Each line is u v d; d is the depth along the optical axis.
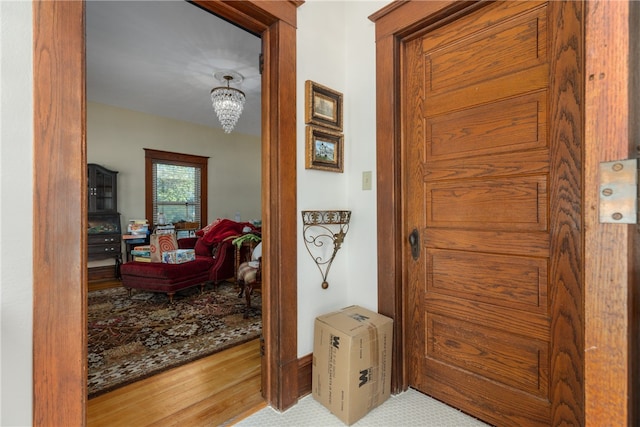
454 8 1.44
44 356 0.90
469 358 1.49
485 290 1.43
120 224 4.73
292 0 1.58
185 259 3.74
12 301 0.85
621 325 0.58
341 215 1.80
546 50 1.23
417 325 1.69
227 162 6.25
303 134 1.67
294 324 1.61
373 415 1.49
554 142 1.20
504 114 1.35
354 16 1.85
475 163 1.45
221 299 3.48
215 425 1.44
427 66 1.62
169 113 5.17
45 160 0.91
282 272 1.56
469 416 1.48
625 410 0.58
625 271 0.57
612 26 0.58
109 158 4.76
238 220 6.20
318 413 1.52
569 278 1.17
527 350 1.30
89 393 1.69
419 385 1.68
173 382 1.80
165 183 5.46
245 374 1.89
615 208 0.58
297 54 1.63
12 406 0.84
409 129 1.69
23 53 0.87
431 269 1.63
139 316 2.93
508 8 1.33
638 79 0.56
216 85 3.98
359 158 1.84
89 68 3.47
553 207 1.21
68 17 0.95
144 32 2.77
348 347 1.42
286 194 1.58
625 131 0.56
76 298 0.96
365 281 1.81
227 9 1.43
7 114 0.84
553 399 1.22
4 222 0.83
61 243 0.94
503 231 1.36
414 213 1.69
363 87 1.81
